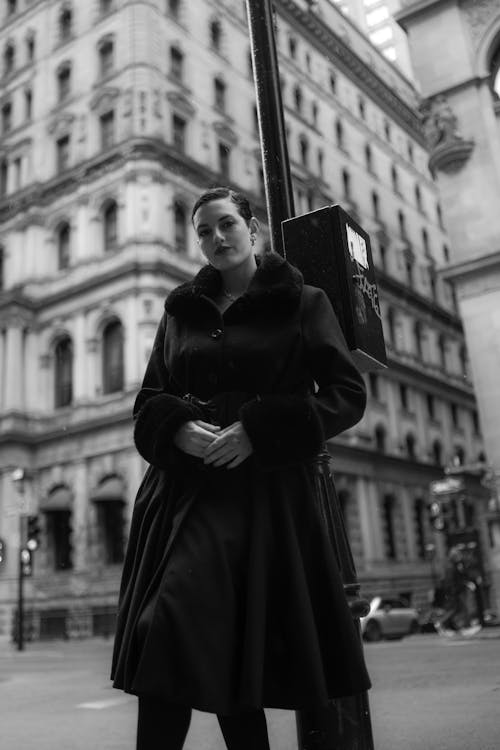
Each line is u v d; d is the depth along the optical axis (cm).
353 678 173
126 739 495
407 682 754
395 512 3712
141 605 181
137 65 3086
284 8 3994
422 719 505
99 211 3048
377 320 272
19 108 3612
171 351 214
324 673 175
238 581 178
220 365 198
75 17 3475
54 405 3019
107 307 2870
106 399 2806
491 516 1745
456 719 498
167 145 2991
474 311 1831
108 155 3027
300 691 168
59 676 1156
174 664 164
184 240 3020
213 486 187
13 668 1406
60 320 3036
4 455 2939
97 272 2953
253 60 306
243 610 175
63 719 620
